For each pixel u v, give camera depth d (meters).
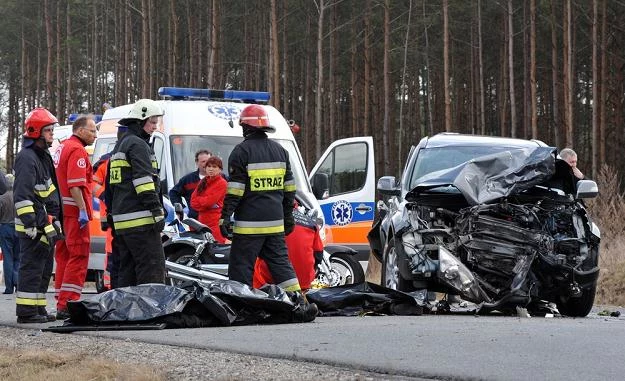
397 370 7.90
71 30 79.12
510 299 13.37
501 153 14.30
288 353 8.91
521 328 10.77
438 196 14.38
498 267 13.70
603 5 55.56
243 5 69.50
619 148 57.34
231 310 11.63
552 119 71.94
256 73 69.81
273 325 11.67
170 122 17.95
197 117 18.16
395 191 15.46
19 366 8.73
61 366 8.63
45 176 12.95
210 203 16.06
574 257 13.80
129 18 68.31
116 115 19.84
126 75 68.81
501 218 14.02
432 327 10.91
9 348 10.05
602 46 55.16
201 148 17.92
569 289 13.67
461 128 77.12
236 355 9.00
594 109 53.62
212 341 9.94
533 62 53.59
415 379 7.62
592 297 14.06
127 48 67.44
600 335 10.02
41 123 12.86
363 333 10.34
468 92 76.12
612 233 24.78
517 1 69.38
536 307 14.27
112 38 79.12
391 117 75.00
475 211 13.80
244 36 71.50
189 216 16.53
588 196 14.38
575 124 67.38
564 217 14.05
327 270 17.28
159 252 12.48
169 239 16.53
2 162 96.50
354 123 63.59
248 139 12.75
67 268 13.52
